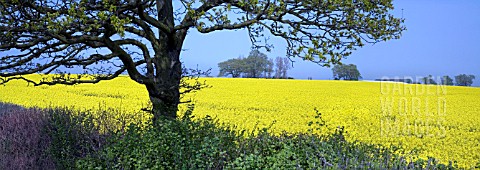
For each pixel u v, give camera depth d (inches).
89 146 288.0
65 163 279.1
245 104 841.5
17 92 948.0
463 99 1101.1
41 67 273.9
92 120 327.0
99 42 274.7
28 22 232.5
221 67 2043.6
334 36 256.1
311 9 249.0
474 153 469.7
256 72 2010.3
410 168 202.7
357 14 254.5
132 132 248.8
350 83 1581.0
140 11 267.7
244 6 246.4
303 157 217.3
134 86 1142.3
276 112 746.2
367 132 575.2
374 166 195.5
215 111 722.8
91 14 237.1
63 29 224.5
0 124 352.2
